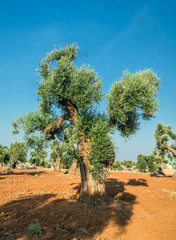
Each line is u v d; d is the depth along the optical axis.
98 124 11.00
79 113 12.38
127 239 6.19
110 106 11.95
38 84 11.74
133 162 64.12
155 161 43.12
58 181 20.42
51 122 13.71
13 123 15.80
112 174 31.44
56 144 34.88
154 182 20.52
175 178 24.97
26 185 16.52
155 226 7.36
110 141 10.99
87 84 11.38
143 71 13.89
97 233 6.45
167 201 11.45
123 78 12.27
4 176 23.31
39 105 14.27
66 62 11.17
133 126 13.82
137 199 12.15
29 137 15.37
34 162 51.22
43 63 12.55
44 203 9.84
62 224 6.97
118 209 9.56
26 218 7.32
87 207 9.50
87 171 10.91
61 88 10.76
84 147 11.15
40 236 5.71
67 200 10.73
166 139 29.78
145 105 12.10
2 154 44.69
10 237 5.46
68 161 11.57
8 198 10.68
